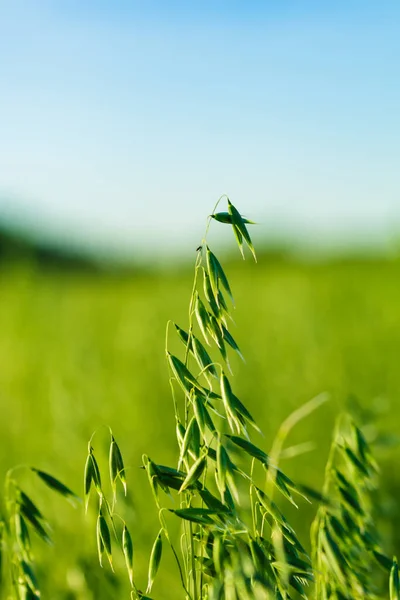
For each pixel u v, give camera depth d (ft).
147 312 6.53
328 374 4.06
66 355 5.15
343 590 1.74
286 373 4.24
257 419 3.52
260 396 3.84
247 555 1.51
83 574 2.10
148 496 2.72
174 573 2.26
